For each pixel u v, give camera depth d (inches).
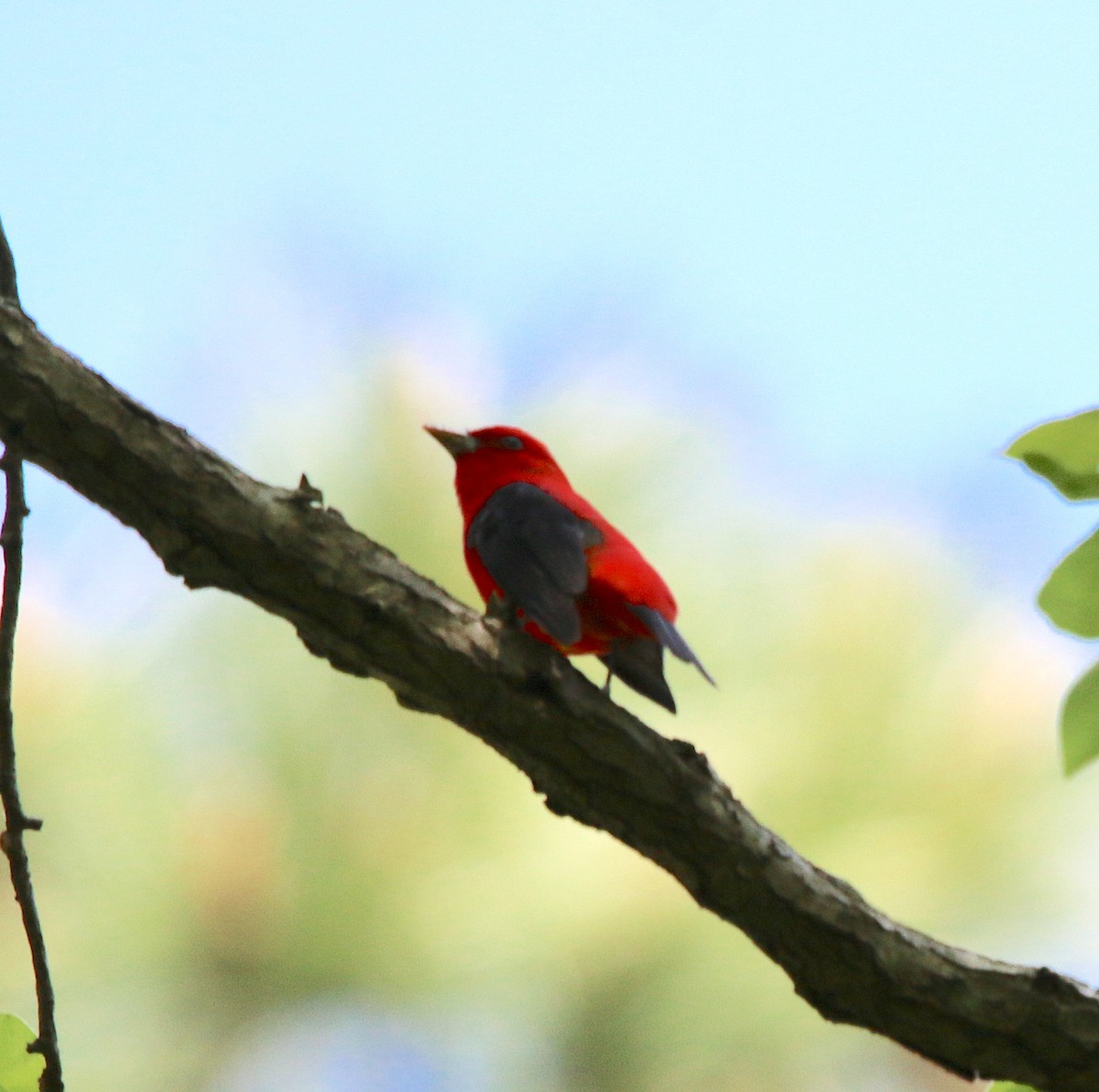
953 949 297.3
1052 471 272.5
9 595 292.2
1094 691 275.9
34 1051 283.0
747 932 298.4
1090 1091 289.4
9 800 288.8
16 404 278.7
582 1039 398.3
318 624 292.8
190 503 284.0
